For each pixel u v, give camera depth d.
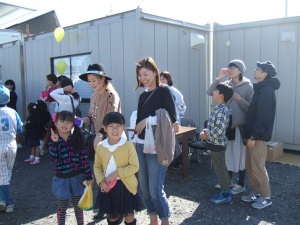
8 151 3.62
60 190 2.90
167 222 2.91
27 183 4.80
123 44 5.64
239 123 3.86
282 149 5.99
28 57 8.18
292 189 4.29
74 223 3.40
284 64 6.23
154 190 2.81
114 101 3.16
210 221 3.38
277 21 6.18
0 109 3.64
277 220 3.38
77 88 6.86
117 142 2.74
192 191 4.27
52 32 7.31
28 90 8.35
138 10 5.34
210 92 4.14
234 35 6.79
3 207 3.70
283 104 6.32
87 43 6.39
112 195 2.73
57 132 2.93
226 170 3.83
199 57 6.79
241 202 3.86
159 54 5.79
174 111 2.78
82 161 2.93
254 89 3.58
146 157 2.85
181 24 6.16
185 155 4.62
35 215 3.64
